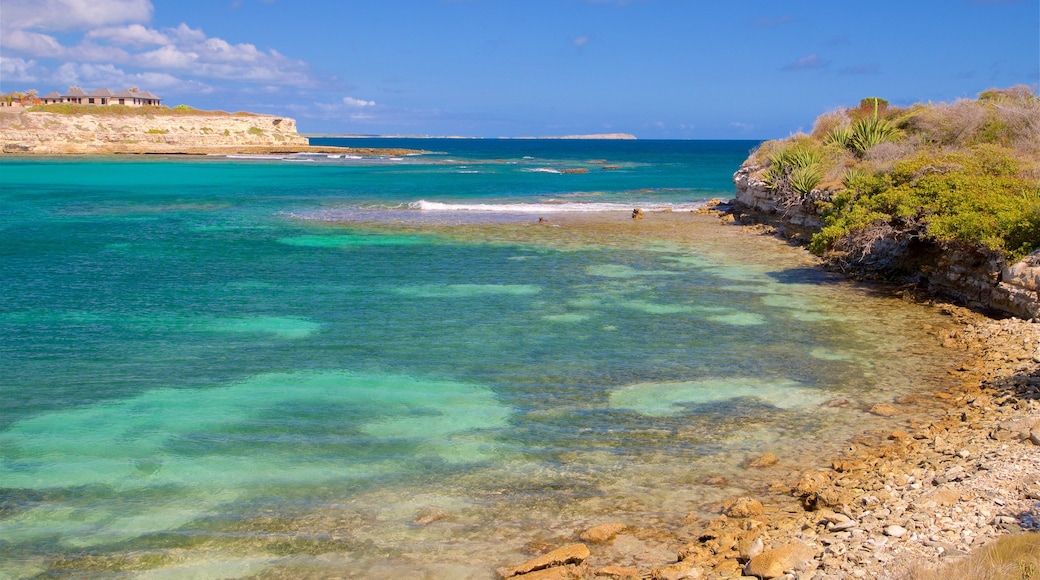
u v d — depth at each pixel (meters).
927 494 7.50
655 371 12.85
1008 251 15.88
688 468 8.93
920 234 18.69
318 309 17.27
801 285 20.03
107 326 15.68
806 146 34.47
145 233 29.62
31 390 11.84
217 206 40.06
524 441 9.84
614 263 23.36
